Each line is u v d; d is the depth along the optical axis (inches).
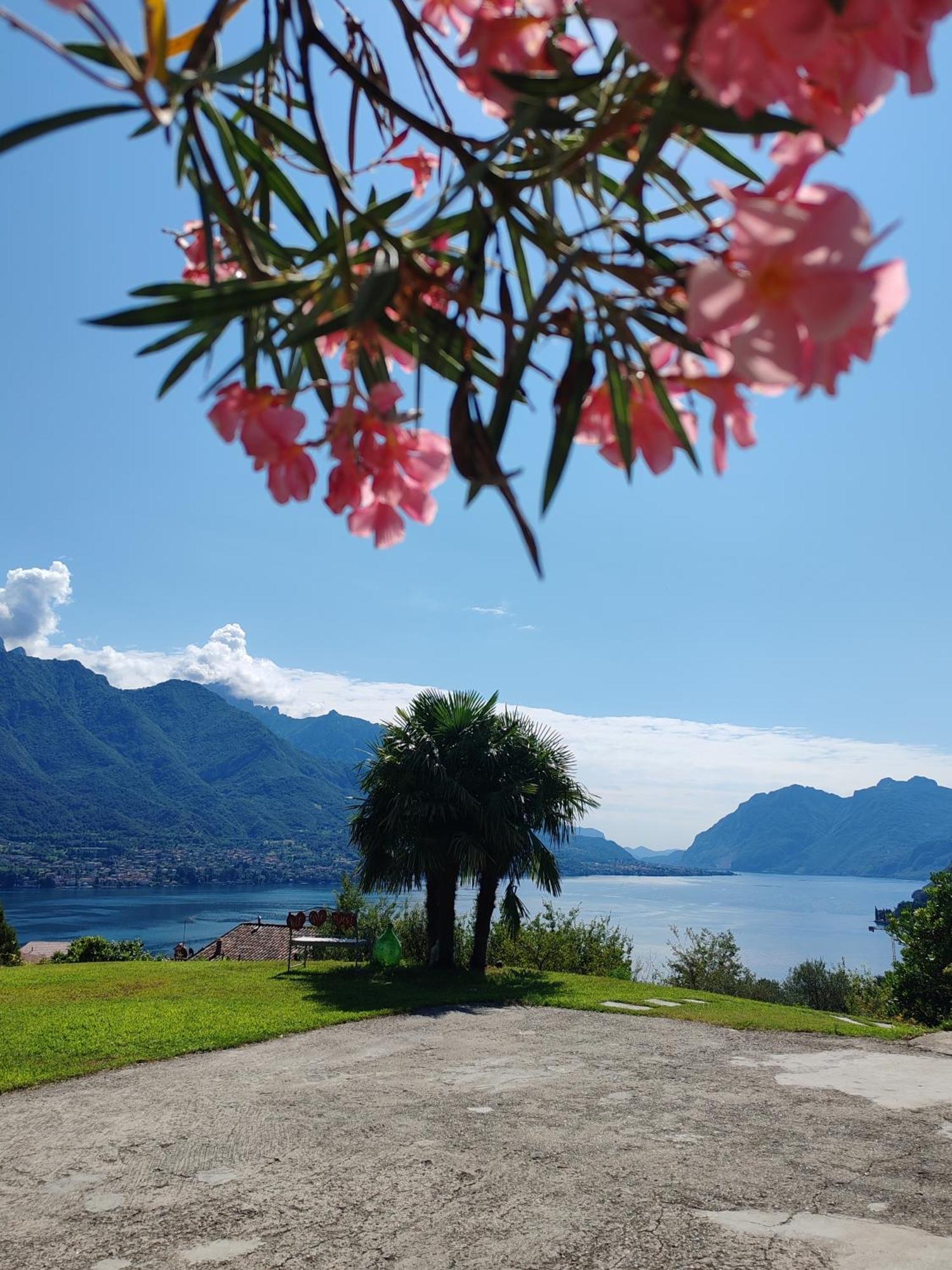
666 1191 177.0
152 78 23.2
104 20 21.4
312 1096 248.8
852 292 18.0
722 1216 164.4
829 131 22.5
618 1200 172.2
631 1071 289.9
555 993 480.1
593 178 26.1
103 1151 199.3
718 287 18.7
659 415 27.8
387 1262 144.0
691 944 804.0
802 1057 324.2
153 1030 338.6
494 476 24.6
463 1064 294.4
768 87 19.2
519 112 25.9
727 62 19.2
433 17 31.7
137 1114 229.0
